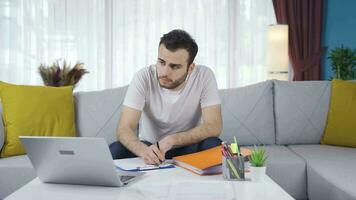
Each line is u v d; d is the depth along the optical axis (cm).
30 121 219
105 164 106
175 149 178
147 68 190
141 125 216
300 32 396
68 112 232
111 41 400
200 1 398
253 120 247
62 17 390
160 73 168
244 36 402
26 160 203
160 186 108
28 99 223
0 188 194
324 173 174
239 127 245
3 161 201
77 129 239
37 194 105
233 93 251
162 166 134
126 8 397
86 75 396
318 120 250
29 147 111
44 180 117
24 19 384
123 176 120
